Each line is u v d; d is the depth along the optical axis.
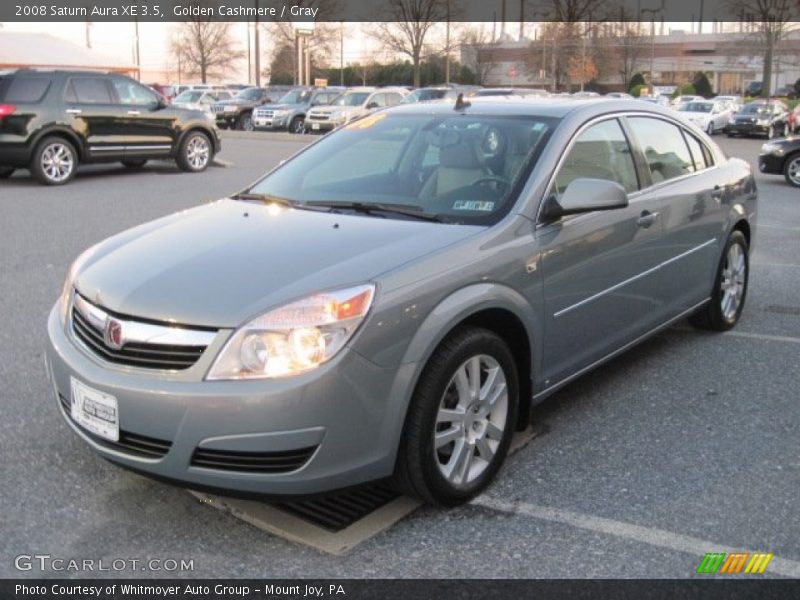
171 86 47.19
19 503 3.47
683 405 4.61
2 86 13.33
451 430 3.41
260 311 3.03
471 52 62.19
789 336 5.88
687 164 5.38
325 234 3.66
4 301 6.50
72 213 10.86
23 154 13.38
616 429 4.29
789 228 10.65
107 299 3.28
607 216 4.27
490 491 3.63
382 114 4.95
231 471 3.01
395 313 3.14
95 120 14.29
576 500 3.55
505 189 3.94
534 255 3.76
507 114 4.47
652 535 3.28
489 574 3.02
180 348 3.05
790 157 15.95
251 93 35.31
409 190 4.15
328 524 3.34
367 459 3.13
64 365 3.36
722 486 3.68
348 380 3.02
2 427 4.18
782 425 4.35
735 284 5.97
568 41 59.22
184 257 3.50
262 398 2.93
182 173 16.02
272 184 4.61
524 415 3.96
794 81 77.62
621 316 4.52
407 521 3.38
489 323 3.68
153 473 3.11
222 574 3.02
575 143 4.26
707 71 81.56
